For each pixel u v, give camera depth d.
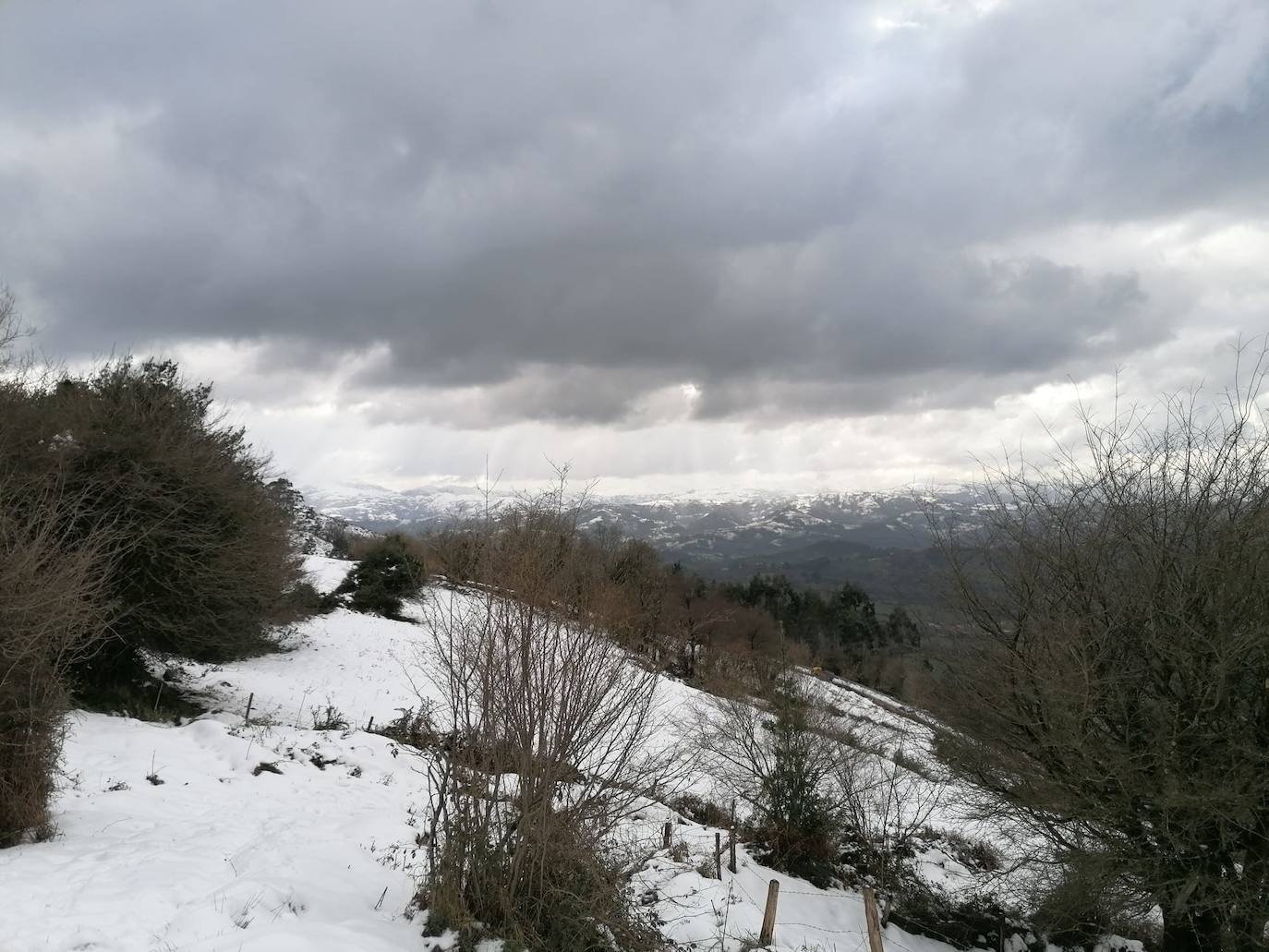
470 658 7.18
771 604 55.62
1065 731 9.74
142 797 10.09
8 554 7.88
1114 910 10.21
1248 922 9.36
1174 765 9.31
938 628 11.98
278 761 13.37
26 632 7.76
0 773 7.50
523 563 7.16
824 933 11.42
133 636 18.16
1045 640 10.21
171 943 5.61
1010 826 11.94
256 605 21.52
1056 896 10.73
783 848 15.12
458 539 7.60
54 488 15.12
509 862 7.08
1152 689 10.04
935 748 12.62
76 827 8.37
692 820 15.84
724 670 18.33
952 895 13.92
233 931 5.93
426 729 8.68
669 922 9.95
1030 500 11.20
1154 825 9.46
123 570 17.06
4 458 14.88
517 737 7.01
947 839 16.42
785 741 15.42
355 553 51.12
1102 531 10.49
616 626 7.41
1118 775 9.50
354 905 7.17
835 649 46.75
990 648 11.07
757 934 10.39
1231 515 9.45
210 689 21.47
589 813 7.27
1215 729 9.40
